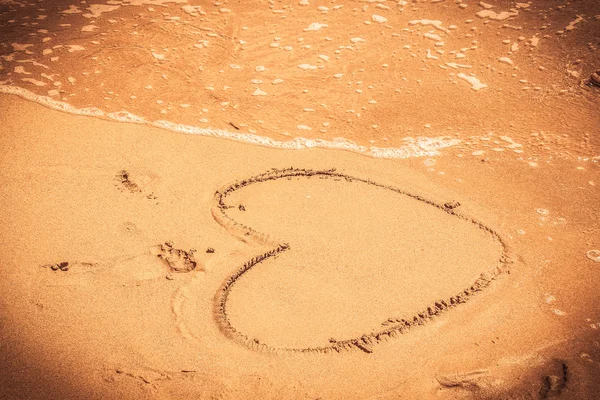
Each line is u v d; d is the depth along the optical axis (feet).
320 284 14.97
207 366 12.77
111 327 13.43
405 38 25.45
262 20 26.58
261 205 17.44
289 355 13.12
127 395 12.03
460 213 17.49
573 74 23.16
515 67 23.81
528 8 26.35
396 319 14.11
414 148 20.30
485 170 19.27
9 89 22.08
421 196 18.12
